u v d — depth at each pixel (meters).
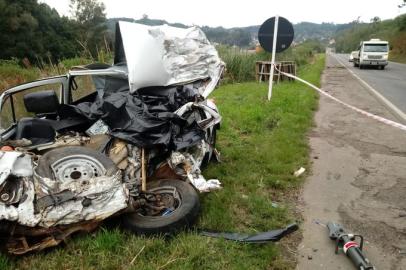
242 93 12.52
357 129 7.98
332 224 3.92
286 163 5.85
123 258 3.37
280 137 7.01
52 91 4.48
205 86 5.46
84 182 3.50
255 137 7.19
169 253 3.45
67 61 11.39
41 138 4.15
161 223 3.63
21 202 3.26
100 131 4.32
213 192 4.65
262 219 4.14
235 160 6.00
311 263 3.43
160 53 4.82
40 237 3.51
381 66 28.64
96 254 3.39
